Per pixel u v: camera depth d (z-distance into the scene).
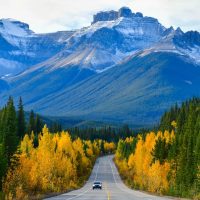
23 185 75.38
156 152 137.75
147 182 126.50
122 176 179.62
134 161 174.75
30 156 101.94
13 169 78.25
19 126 145.75
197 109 172.38
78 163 162.25
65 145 146.62
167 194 105.75
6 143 80.62
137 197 78.31
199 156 106.56
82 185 136.62
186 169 108.31
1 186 69.44
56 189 95.06
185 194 97.88
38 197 69.25
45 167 99.06
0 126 84.00
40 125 186.50
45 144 115.62
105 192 98.62
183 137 124.56
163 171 122.19
